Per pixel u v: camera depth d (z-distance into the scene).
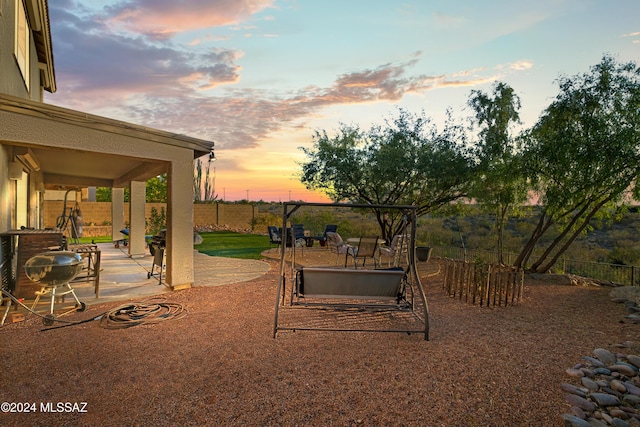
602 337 4.46
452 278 6.65
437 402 2.79
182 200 6.35
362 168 11.27
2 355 3.49
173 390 2.87
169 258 6.37
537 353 3.87
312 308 4.62
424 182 10.99
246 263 9.77
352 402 2.76
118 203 12.92
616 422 2.60
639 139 6.91
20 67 7.58
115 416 2.50
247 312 5.14
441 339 4.23
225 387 2.94
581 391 3.01
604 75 7.32
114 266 8.80
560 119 7.94
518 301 6.18
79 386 2.91
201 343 3.91
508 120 9.82
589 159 7.27
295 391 2.90
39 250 5.21
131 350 3.68
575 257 11.24
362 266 9.62
